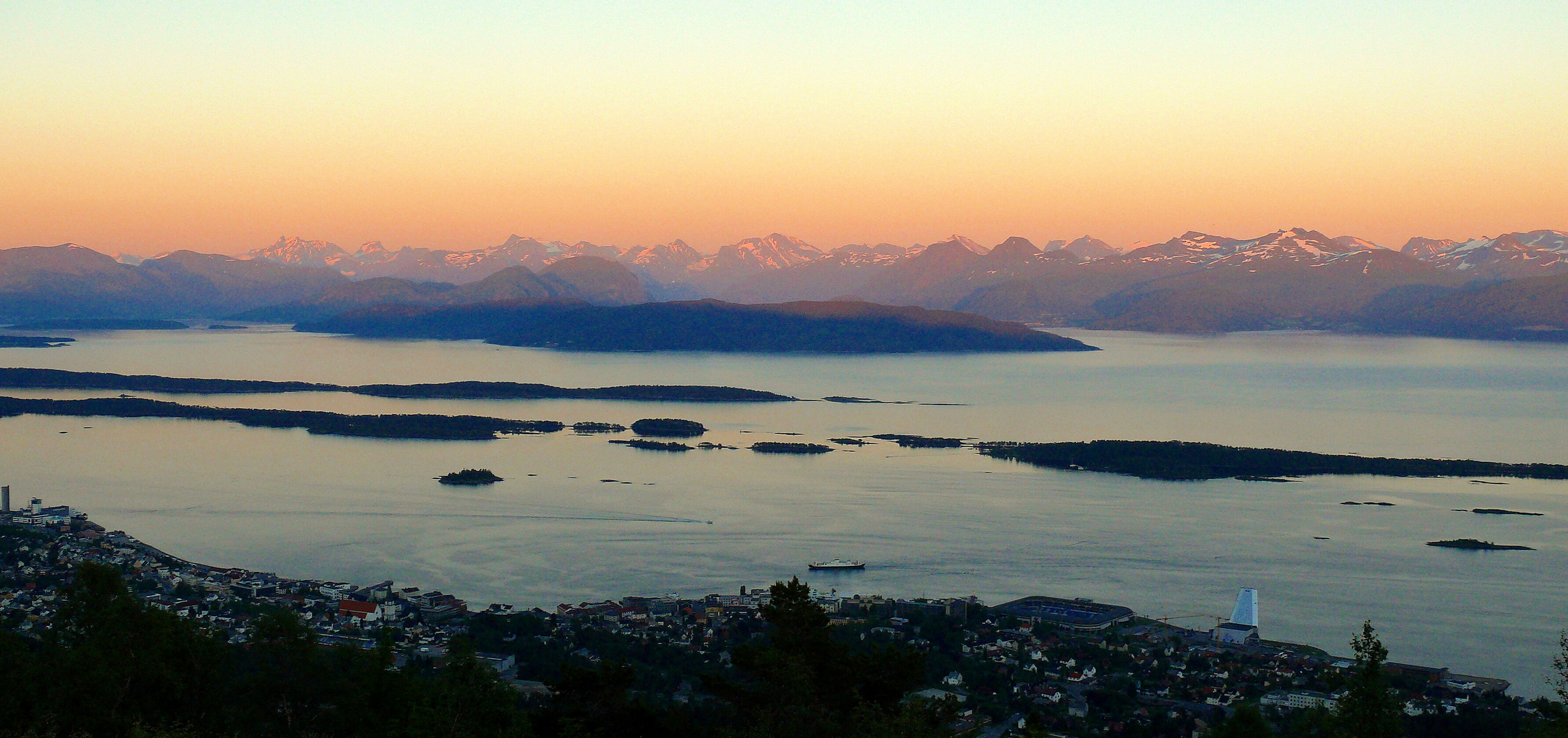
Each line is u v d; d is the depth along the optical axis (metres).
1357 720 108.94
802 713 100.88
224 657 121.12
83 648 114.25
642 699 112.38
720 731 107.44
